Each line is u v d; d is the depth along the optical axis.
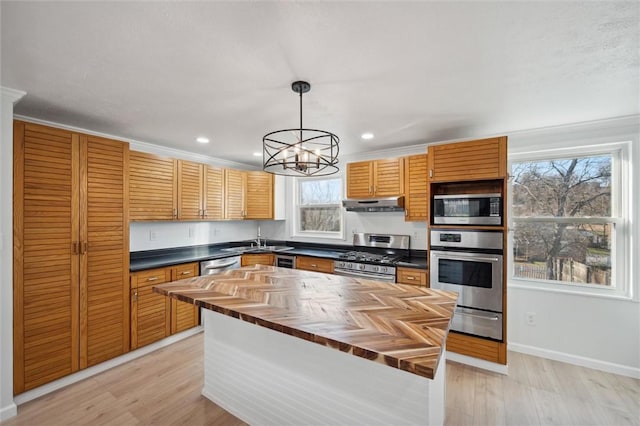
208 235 4.18
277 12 1.19
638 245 2.42
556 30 1.31
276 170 2.03
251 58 1.55
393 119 2.53
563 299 2.70
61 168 2.23
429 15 1.21
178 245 3.79
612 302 2.51
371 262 3.20
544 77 1.76
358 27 1.29
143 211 3.02
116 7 1.15
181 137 3.10
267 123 2.63
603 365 2.53
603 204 2.66
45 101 2.12
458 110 2.31
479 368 2.56
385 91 1.96
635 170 2.44
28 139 2.06
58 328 2.22
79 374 2.36
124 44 1.42
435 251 2.79
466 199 2.66
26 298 2.06
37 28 1.28
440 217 2.79
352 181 3.58
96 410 2.00
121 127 2.75
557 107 2.24
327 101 2.12
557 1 1.13
